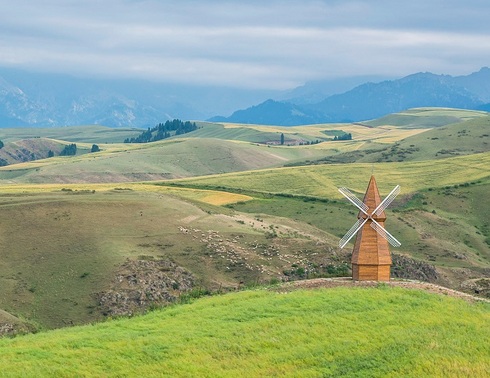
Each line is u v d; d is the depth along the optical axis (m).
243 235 125.50
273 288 67.50
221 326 54.50
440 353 47.94
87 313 93.25
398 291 63.66
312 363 46.81
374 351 48.56
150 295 98.56
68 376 43.97
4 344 52.72
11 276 102.12
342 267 112.56
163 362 46.75
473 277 125.62
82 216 123.56
